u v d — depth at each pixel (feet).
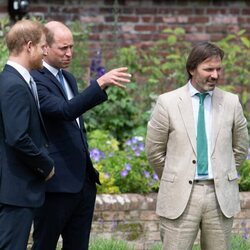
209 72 31.91
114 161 45.44
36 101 30.83
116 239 42.50
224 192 32.45
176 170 32.42
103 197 43.16
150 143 33.27
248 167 45.75
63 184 32.83
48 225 33.27
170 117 32.58
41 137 31.04
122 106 50.83
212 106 32.81
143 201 43.16
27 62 30.68
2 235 30.19
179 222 32.48
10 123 29.45
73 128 33.40
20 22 30.83
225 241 32.94
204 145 32.42
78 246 34.53
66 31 33.27
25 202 30.17
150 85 53.36
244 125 33.40
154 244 42.63
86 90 31.96
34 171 30.45
